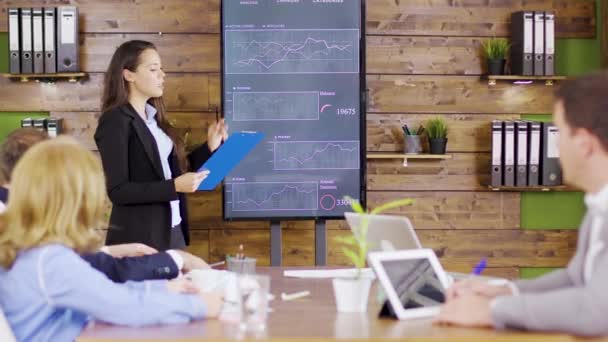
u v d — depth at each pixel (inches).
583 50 226.4
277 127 202.2
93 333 88.8
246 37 201.5
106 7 216.2
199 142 217.8
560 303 82.3
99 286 92.5
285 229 220.5
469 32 221.9
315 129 202.7
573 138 84.1
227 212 201.6
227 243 219.9
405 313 96.3
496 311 86.7
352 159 203.0
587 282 83.4
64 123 217.3
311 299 112.2
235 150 161.2
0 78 216.4
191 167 183.6
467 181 223.5
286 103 202.2
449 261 223.9
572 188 217.2
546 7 223.6
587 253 86.4
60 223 93.0
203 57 217.6
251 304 93.0
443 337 83.9
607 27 221.3
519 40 216.4
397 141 222.1
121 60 169.6
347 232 220.8
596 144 83.0
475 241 224.1
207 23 217.6
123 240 167.5
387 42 221.3
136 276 116.0
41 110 217.2
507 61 223.0
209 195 219.1
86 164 94.2
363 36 201.9
